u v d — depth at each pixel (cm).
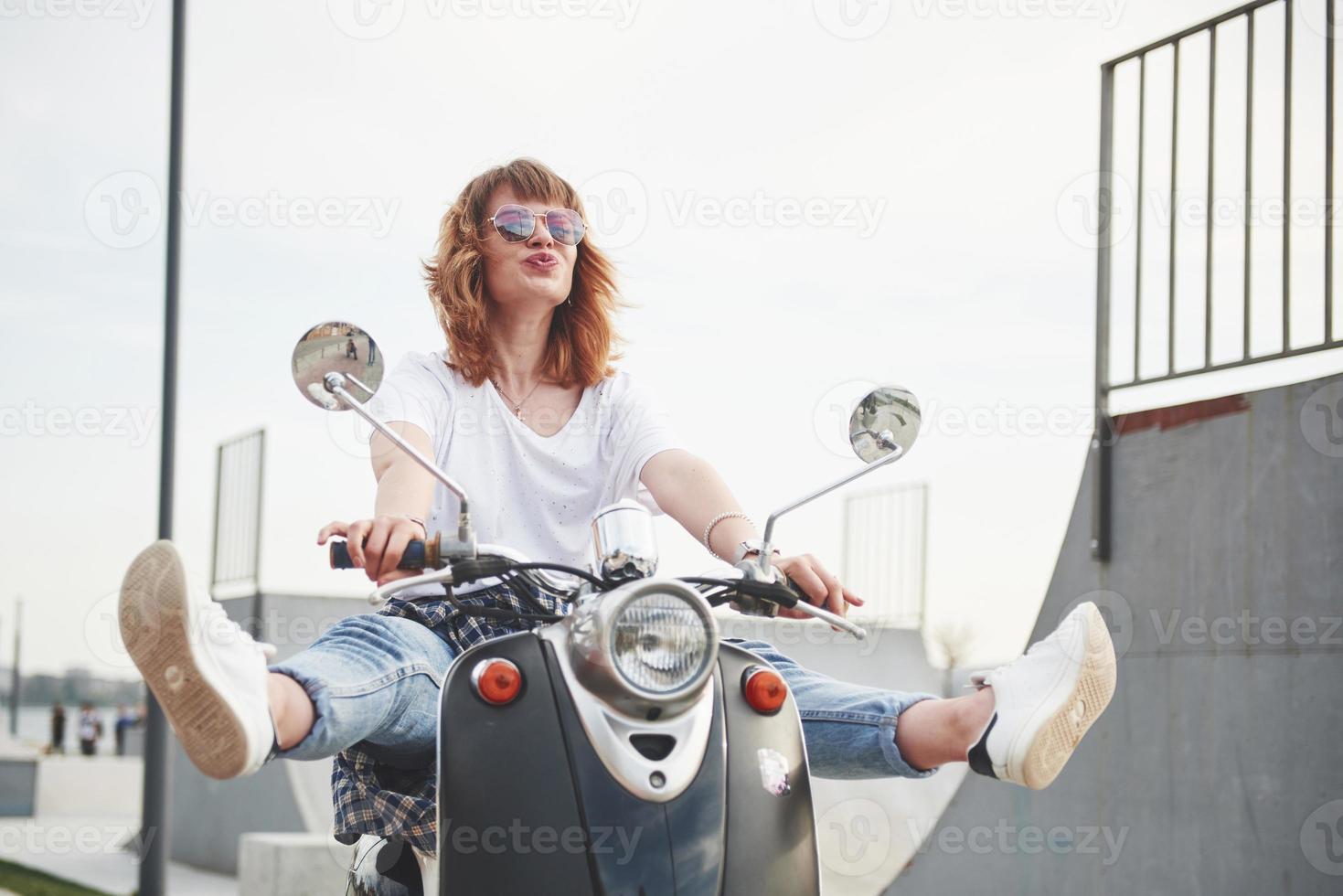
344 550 190
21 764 1636
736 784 175
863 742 207
